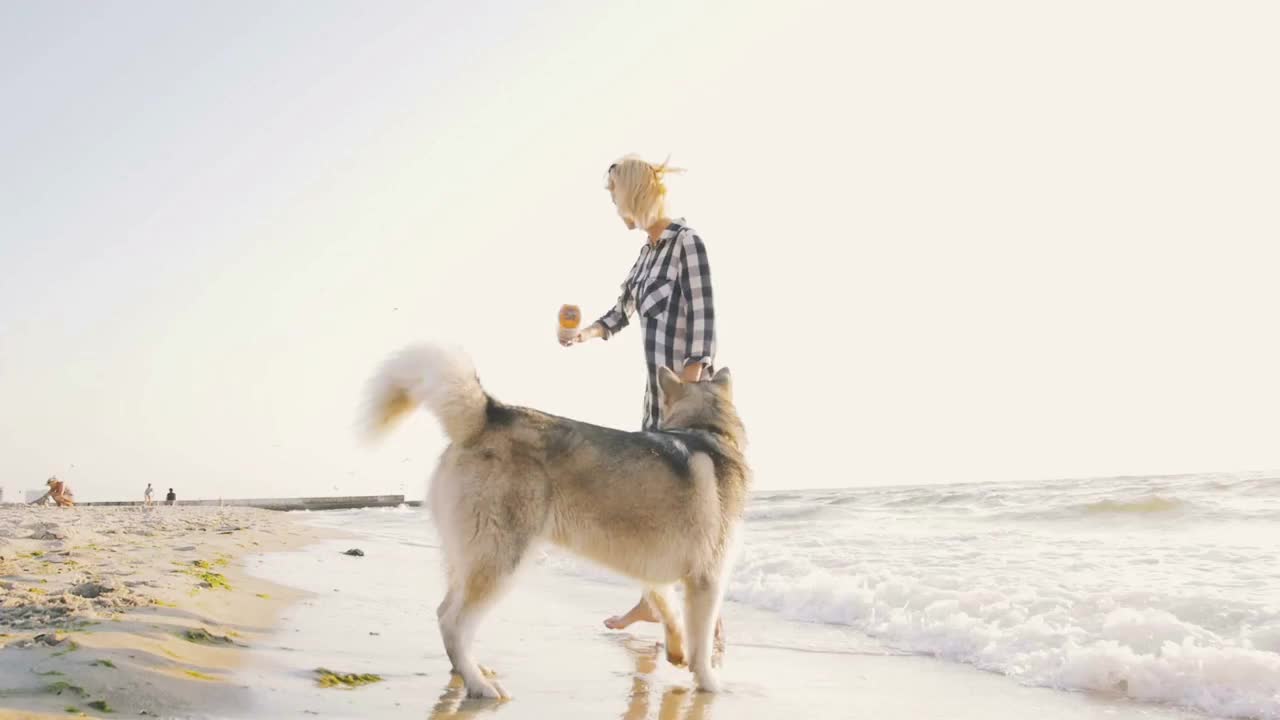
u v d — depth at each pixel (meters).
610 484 3.81
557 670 4.11
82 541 8.23
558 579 8.27
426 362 3.76
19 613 3.74
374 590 6.50
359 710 2.93
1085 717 3.37
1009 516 12.91
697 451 4.02
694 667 3.79
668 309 4.43
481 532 3.66
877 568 7.34
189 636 3.67
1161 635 4.33
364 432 3.89
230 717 2.63
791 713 3.34
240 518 20.86
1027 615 5.04
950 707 3.50
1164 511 11.70
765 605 6.55
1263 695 3.47
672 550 3.87
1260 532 9.30
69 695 2.54
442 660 4.00
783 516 16.38
